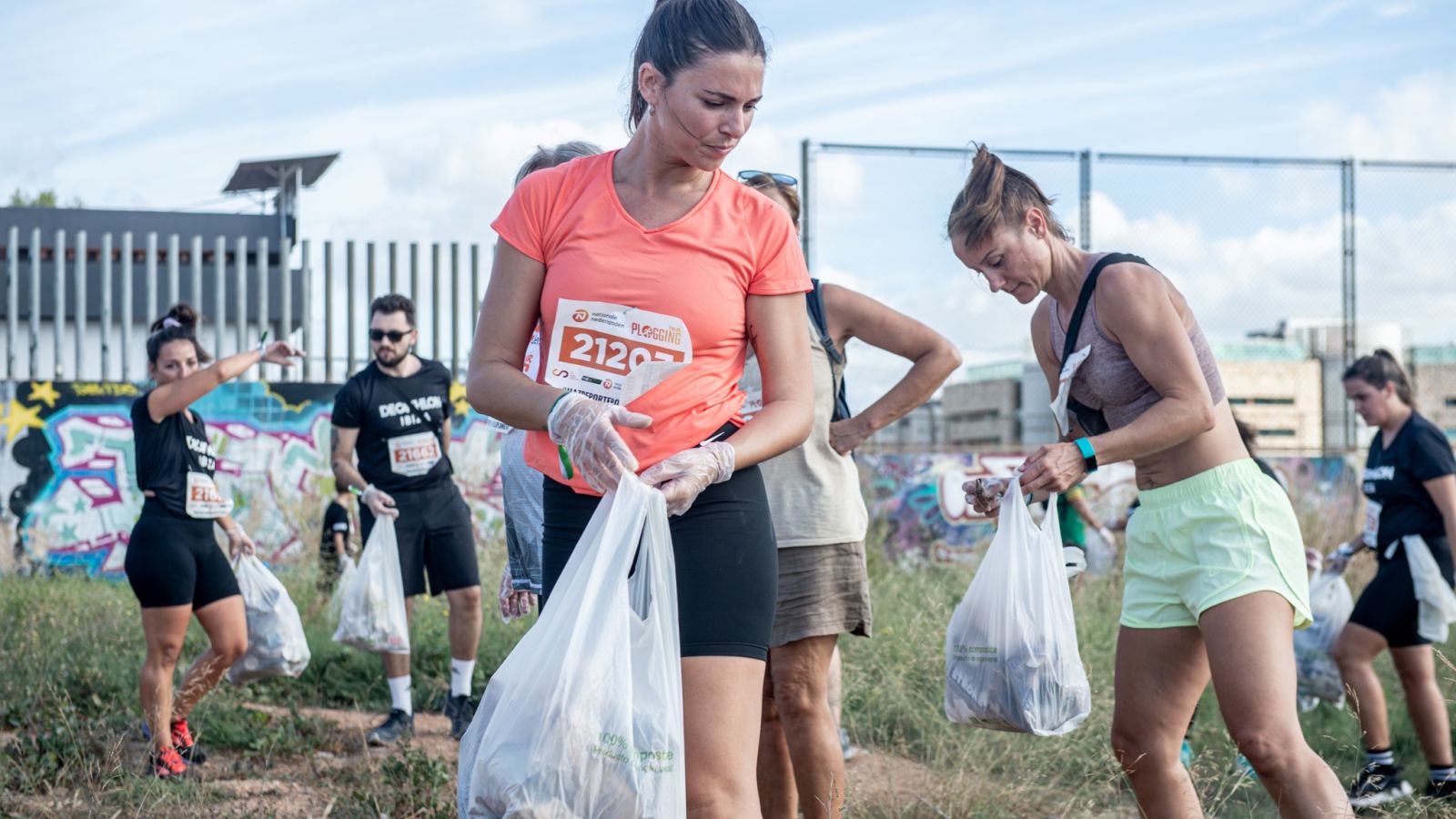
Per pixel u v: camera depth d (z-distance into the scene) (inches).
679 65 89.4
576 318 94.1
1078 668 129.6
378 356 241.9
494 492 504.1
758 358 99.8
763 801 143.6
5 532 497.0
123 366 514.9
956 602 295.4
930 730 202.1
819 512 138.8
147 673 189.6
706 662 92.4
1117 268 125.8
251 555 211.6
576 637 86.2
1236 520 122.0
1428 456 209.0
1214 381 129.2
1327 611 225.6
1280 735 115.7
